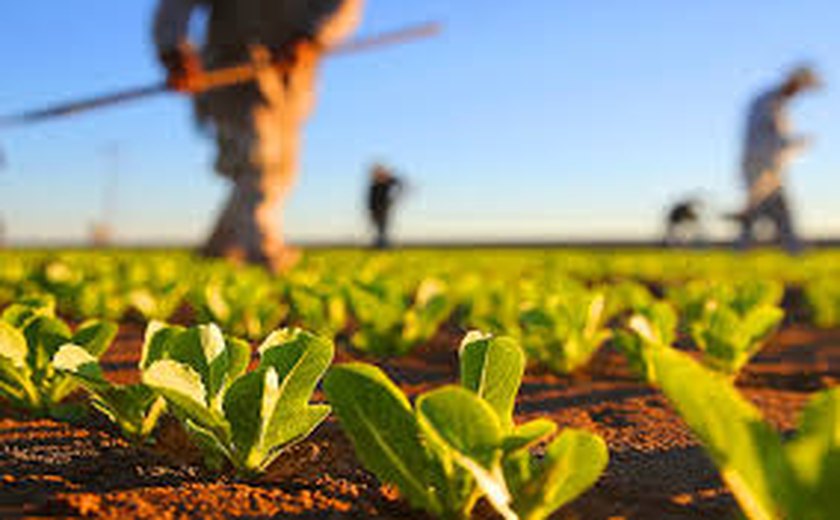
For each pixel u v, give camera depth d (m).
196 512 1.14
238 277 4.43
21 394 1.76
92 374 1.40
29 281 4.86
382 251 16.47
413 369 2.93
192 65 6.82
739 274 8.50
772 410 2.29
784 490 0.76
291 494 1.25
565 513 1.26
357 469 1.45
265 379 1.20
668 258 12.60
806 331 4.79
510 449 0.94
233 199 8.45
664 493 1.40
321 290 3.67
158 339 1.49
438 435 0.94
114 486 1.27
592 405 2.26
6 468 1.37
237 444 1.27
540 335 2.88
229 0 8.15
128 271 5.90
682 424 2.01
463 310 3.98
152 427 1.55
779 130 13.66
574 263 10.54
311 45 7.75
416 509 1.20
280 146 8.39
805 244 14.86
